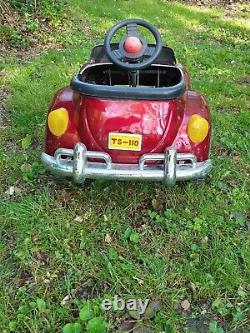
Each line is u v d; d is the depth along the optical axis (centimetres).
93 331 54
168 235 70
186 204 76
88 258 66
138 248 67
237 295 61
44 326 56
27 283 62
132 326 57
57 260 65
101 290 62
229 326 58
